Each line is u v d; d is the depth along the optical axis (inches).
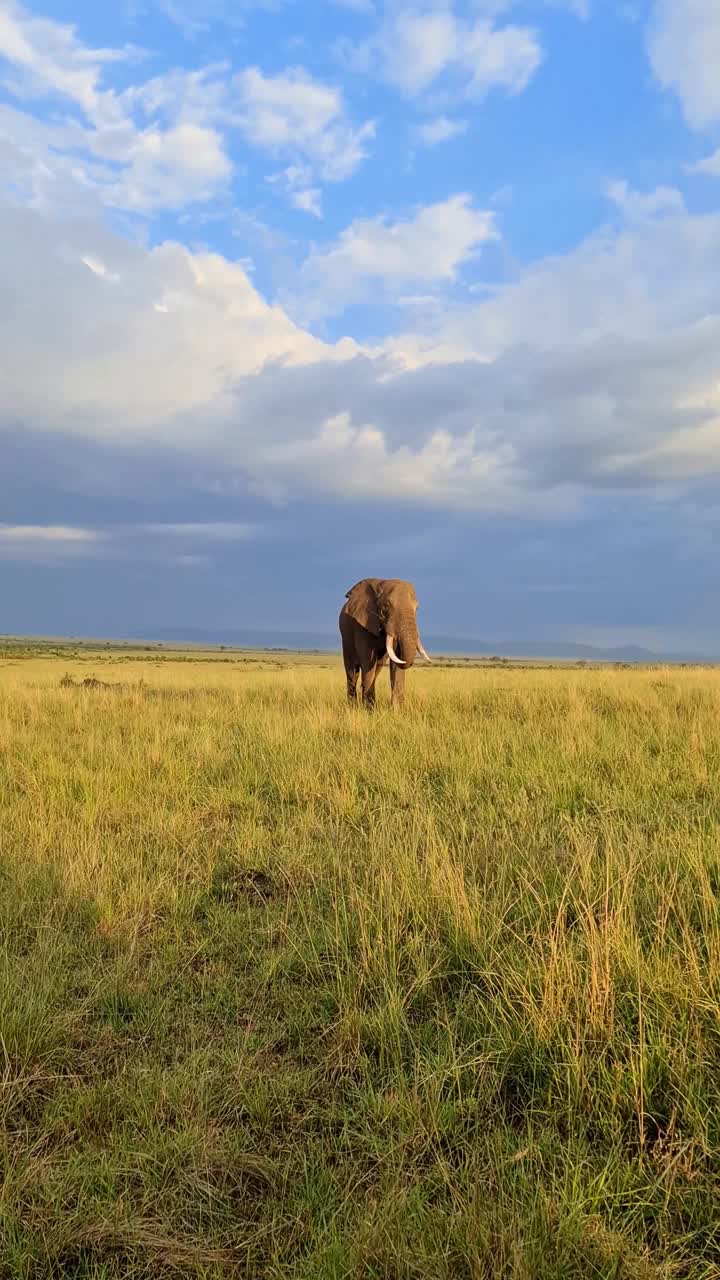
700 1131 92.9
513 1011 119.3
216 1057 118.9
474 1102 103.7
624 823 215.0
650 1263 79.3
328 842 215.5
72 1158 94.6
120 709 550.3
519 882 171.9
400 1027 122.8
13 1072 113.9
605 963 126.0
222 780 311.6
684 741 344.2
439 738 362.3
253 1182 94.3
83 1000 134.3
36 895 177.6
